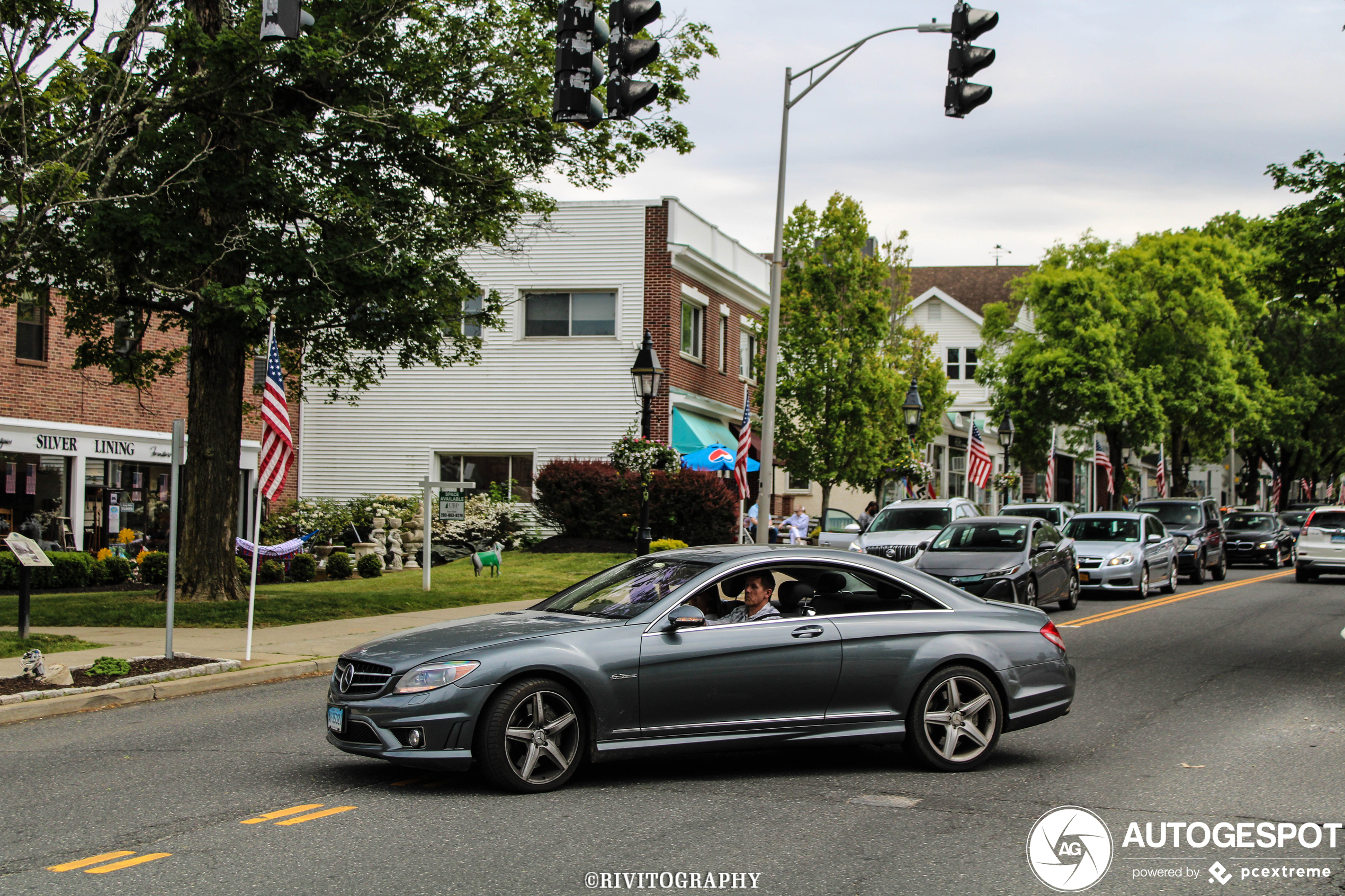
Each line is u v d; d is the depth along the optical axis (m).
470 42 19.11
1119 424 42.22
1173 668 13.84
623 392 33.41
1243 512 39.72
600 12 13.38
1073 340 41.12
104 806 7.34
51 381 26.55
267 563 23.91
